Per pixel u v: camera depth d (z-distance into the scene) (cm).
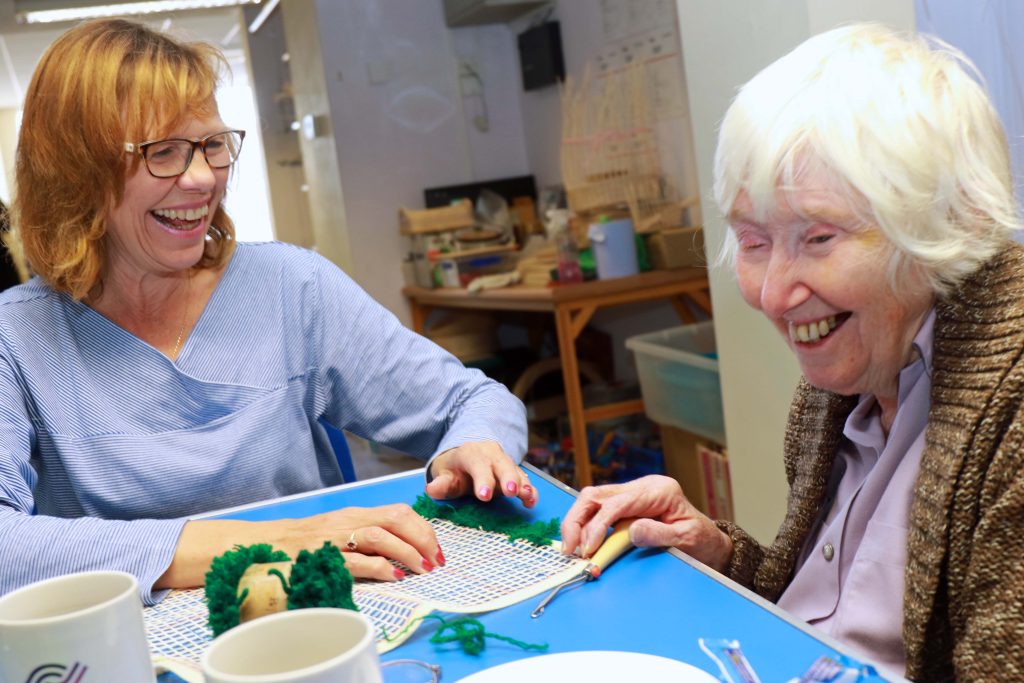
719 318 242
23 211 129
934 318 86
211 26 708
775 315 86
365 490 126
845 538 97
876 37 83
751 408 237
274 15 570
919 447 89
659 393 315
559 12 446
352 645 54
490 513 109
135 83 122
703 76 228
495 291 367
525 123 493
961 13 183
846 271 82
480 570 92
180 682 76
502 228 452
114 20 129
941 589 80
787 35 202
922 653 81
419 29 476
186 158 126
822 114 79
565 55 449
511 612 82
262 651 54
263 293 143
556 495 115
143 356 132
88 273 127
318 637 55
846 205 79
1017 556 72
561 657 67
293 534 98
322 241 525
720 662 68
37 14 598
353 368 146
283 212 651
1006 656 71
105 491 128
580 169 365
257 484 136
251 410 137
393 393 145
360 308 148
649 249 341
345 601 70
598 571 88
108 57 122
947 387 81
